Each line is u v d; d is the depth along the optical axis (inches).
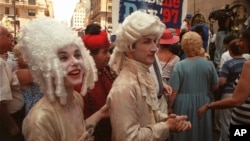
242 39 102.8
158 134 62.7
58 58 53.6
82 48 57.3
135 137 60.8
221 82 143.2
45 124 52.5
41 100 56.2
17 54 112.4
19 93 109.7
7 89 99.9
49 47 52.6
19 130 109.5
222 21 248.1
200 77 124.9
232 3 494.6
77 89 72.7
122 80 65.6
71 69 54.7
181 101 124.3
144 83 66.2
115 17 140.5
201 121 125.7
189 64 124.3
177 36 144.8
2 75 99.3
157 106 70.3
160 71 105.2
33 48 52.9
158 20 67.6
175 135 125.6
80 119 61.0
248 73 86.4
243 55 148.7
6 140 106.9
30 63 54.5
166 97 114.4
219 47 232.8
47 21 54.8
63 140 54.8
